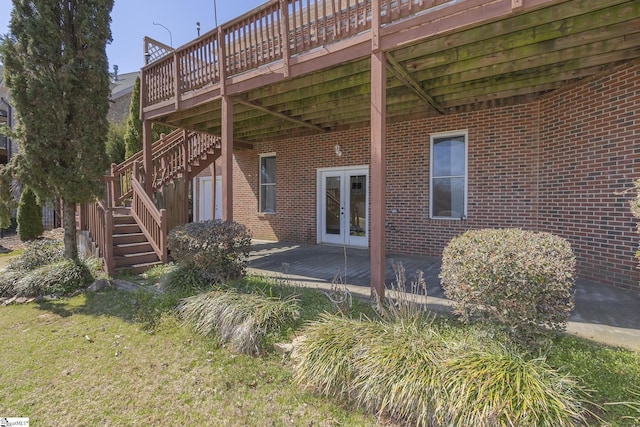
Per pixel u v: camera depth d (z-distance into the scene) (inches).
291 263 245.1
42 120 190.9
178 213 291.1
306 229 348.5
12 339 133.3
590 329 116.6
